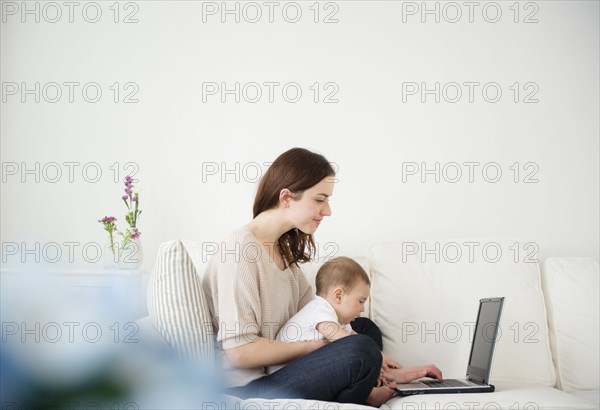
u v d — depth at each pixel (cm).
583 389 225
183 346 157
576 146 272
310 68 273
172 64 276
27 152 278
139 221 273
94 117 277
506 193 270
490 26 273
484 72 272
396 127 271
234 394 155
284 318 185
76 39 279
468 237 267
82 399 27
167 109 275
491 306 194
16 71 279
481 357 191
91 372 28
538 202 270
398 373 189
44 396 27
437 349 223
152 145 275
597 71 273
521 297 230
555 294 239
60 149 277
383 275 234
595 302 234
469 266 235
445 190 269
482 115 271
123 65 277
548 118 272
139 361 29
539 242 269
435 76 272
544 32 274
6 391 26
